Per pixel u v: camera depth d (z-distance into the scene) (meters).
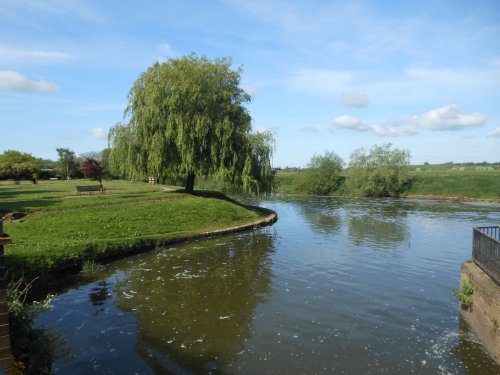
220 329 10.27
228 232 24.66
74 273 15.18
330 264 16.94
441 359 8.57
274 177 34.69
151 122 30.08
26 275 12.54
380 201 52.34
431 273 15.48
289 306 11.91
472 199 53.22
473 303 9.89
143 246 19.27
